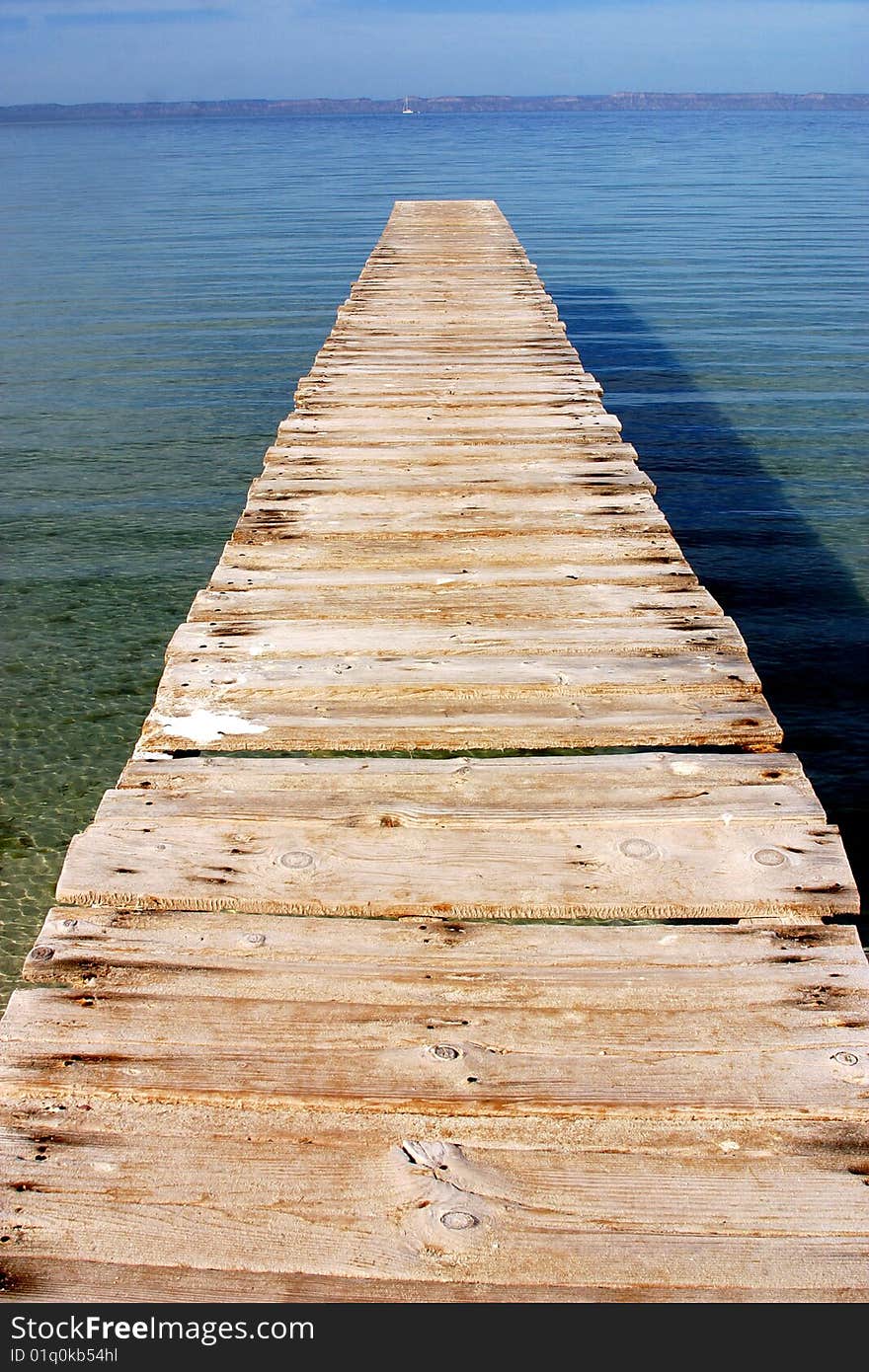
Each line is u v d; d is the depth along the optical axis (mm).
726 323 16438
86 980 2525
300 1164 2104
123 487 9766
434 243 14609
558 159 56719
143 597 7512
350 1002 2477
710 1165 2098
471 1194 2047
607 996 2492
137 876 2881
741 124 126625
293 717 3660
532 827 3076
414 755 5359
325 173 47750
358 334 9461
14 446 10883
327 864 2938
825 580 7801
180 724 3617
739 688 3781
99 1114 2195
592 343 15305
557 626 4254
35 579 7789
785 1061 2309
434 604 4457
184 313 17234
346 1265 1930
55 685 6324
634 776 3299
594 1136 2158
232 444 10969
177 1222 1994
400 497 5637
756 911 2766
